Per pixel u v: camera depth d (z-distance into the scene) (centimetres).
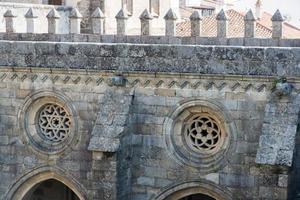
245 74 3428
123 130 3584
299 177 3438
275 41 3906
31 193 4019
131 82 3672
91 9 5578
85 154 3791
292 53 3353
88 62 3719
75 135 3800
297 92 3369
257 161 3269
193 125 3653
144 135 3694
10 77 3903
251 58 3422
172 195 3703
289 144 3256
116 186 3559
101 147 3544
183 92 3588
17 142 3941
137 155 3716
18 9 4794
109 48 3675
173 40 4138
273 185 3253
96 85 3738
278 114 3350
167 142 3656
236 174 3522
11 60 3872
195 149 3650
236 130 3500
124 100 3659
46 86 3844
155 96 3644
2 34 4488
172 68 3566
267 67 3394
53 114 3903
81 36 4350
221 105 3516
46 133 3934
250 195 3494
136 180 3734
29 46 3834
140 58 3622
